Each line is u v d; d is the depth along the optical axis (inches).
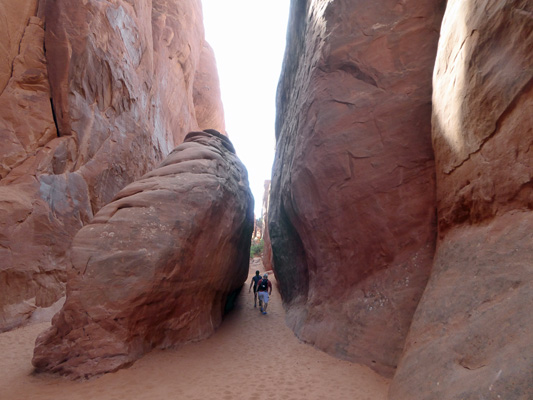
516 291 99.6
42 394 149.3
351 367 171.6
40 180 344.5
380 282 188.5
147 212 219.0
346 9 232.7
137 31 544.7
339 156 217.5
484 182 126.8
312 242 260.4
